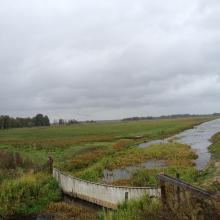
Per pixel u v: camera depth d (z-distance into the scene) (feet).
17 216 60.23
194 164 104.94
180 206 35.94
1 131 461.37
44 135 332.80
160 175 38.96
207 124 496.23
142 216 40.81
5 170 85.46
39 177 76.69
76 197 69.51
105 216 47.60
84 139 242.58
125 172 99.86
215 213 32.58
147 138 245.45
